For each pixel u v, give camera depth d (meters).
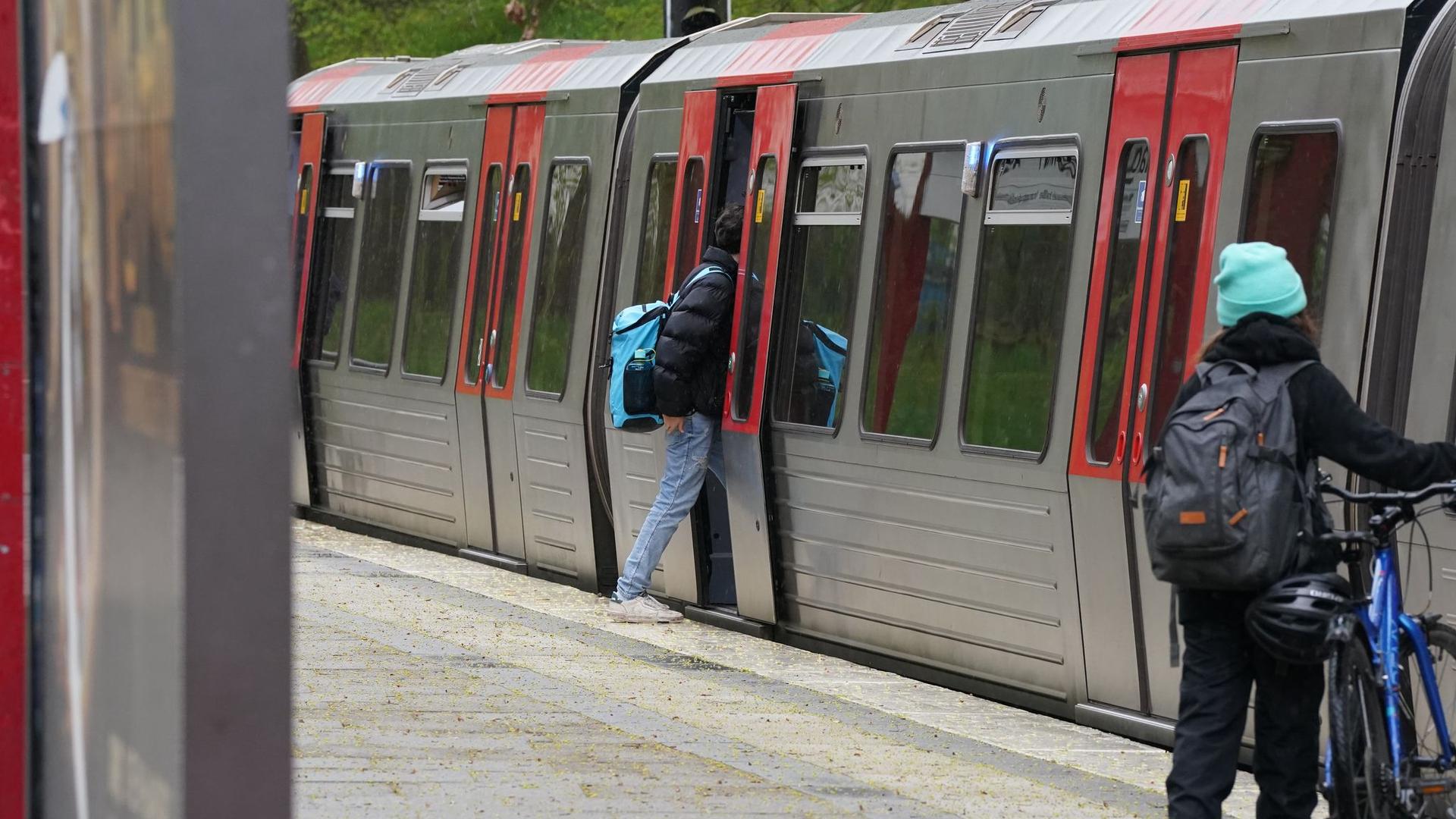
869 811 12.10
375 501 31.08
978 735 16.19
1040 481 16.97
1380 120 13.84
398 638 18.70
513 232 26.92
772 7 54.34
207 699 5.26
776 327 20.97
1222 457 10.09
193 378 5.12
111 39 5.64
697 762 13.39
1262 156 14.85
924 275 18.81
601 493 24.58
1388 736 10.65
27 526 6.94
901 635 19.25
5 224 6.82
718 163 22.31
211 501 5.19
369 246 31.47
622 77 24.73
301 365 33.38
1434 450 10.30
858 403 19.66
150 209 5.32
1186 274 15.50
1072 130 16.92
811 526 20.58
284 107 5.12
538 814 11.56
